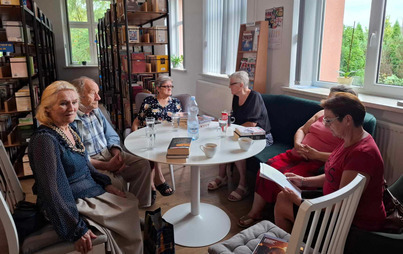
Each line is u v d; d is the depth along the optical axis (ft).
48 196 4.49
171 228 5.75
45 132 4.79
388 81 8.56
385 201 4.99
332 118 4.74
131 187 7.88
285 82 11.06
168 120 9.62
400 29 8.03
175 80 23.73
